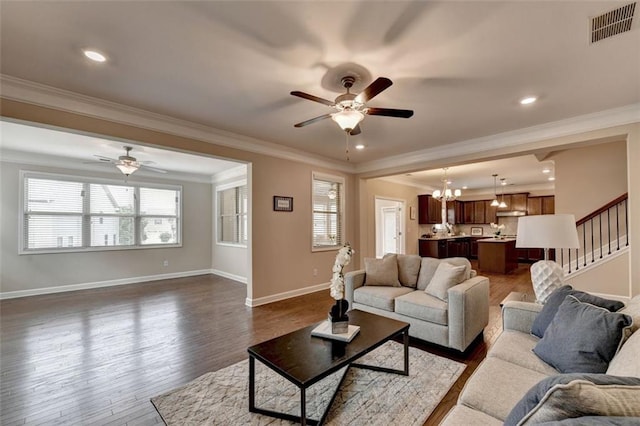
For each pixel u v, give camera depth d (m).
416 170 5.13
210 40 1.96
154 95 2.79
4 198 4.96
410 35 1.91
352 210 6.11
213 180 7.43
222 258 7.09
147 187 6.54
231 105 3.03
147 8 1.66
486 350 2.82
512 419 0.99
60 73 2.39
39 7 1.64
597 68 2.31
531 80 2.50
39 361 2.67
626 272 4.24
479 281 3.03
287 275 4.87
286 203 4.87
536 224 2.39
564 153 4.97
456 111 3.17
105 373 2.45
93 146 4.54
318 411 1.94
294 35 1.91
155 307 4.36
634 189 3.04
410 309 2.95
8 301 4.74
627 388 0.84
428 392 2.14
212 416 1.90
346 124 2.45
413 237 8.50
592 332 1.47
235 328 3.49
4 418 1.90
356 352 1.89
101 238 5.93
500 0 1.61
